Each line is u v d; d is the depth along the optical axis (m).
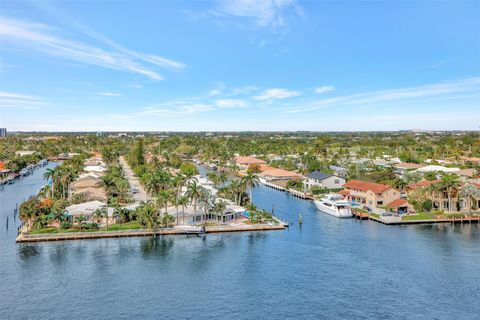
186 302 68.94
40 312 65.00
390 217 127.00
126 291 72.81
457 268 84.25
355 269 83.56
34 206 112.00
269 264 86.44
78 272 81.12
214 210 120.31
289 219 129.88
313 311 66.19
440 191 136.38
